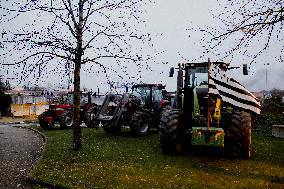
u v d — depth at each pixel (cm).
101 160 726
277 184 532
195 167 654
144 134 1194
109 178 568
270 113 2238
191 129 770
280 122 1669
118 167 651
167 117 788
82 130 1441
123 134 1248
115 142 1018
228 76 653
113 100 1245
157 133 1279
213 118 763
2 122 2331
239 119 751
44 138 1220
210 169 638
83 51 838
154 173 600
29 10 800
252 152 845
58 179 570
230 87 648
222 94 646
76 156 779
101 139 1097
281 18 464
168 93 1456
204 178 566
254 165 678
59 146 949
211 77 663
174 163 691
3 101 3091
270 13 468
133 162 700
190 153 811
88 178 571
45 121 1587
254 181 550
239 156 752
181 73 838
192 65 866
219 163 696
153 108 1286
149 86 1304
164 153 805
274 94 2569
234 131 743
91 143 994
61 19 823
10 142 1138
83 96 1644
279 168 652
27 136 1331
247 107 643
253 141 1084
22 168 692
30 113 3089
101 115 1213
